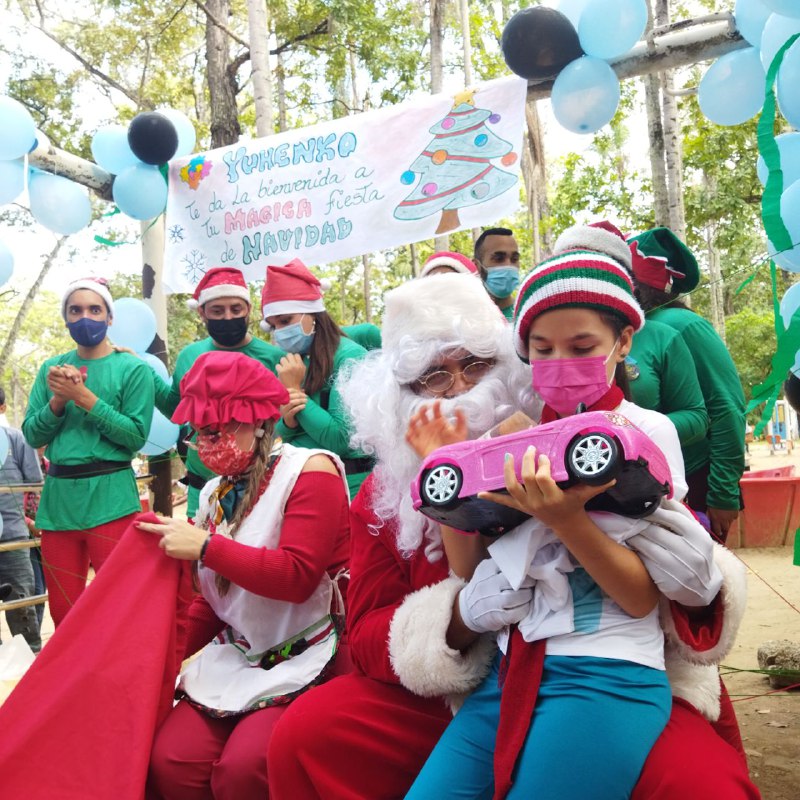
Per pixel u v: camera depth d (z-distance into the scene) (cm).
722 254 1922
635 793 165
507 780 170
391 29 1712
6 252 518
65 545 463
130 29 1809
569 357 183
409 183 516
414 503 183
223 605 267
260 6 822
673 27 452
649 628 179
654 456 159
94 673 232
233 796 228
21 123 507
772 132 250
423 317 225
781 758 330
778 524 834
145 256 636
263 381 268
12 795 220
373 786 207
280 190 555
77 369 458
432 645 197
